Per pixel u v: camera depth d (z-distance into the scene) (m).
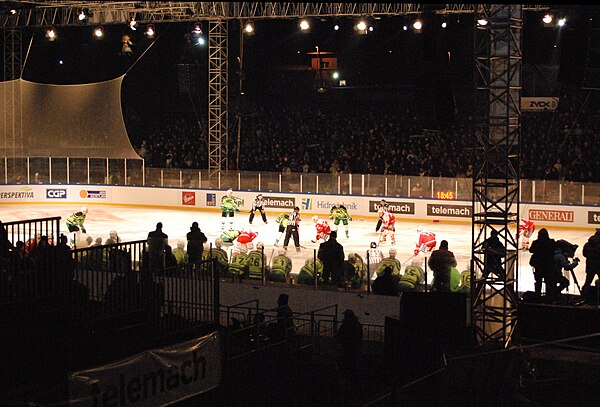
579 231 32.75
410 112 45.91
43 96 39.50
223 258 21.62
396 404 12.12
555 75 40.69
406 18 34.25
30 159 40.34
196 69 49.12
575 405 14.27
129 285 13.70
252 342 15.16
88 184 40.81
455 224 34.75
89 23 36.66
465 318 17.34
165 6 34.47
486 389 14.38
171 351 12.62
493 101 18.41
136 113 49.59
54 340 12.22
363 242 30.02
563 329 17.03
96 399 11.36
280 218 27.94
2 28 38.34
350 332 14.88
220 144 38.69
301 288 20.08
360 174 36.84
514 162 18.67
